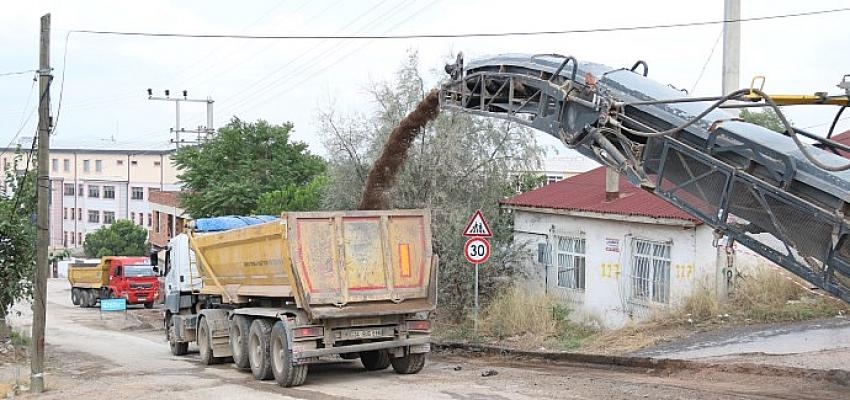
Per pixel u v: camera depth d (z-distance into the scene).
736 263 17.95
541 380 13.76
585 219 21.77
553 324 19.95
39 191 15.80
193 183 44.34
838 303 16.41
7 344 21.88
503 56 13.27
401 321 15.38
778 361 12.94
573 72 11.62
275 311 15.32
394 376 15.49
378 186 19.56
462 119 24.66
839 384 11.62
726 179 9.70
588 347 16.75
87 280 49.72
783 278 17.31
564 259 22.66
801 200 9.00
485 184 24.78
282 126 45.62
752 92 9.09
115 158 94.81
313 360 14.96
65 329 32.19
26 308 47.47
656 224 19.33
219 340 18.44
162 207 63.88
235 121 45.44
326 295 14.47
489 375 14.81
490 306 22.12
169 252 22.25
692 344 15.29
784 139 9.62
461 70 13.95
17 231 21.22
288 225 14.39
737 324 16.48
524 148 25.02
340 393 13.60
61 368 18.80
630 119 10.78
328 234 14.65
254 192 41.97
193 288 20.73
